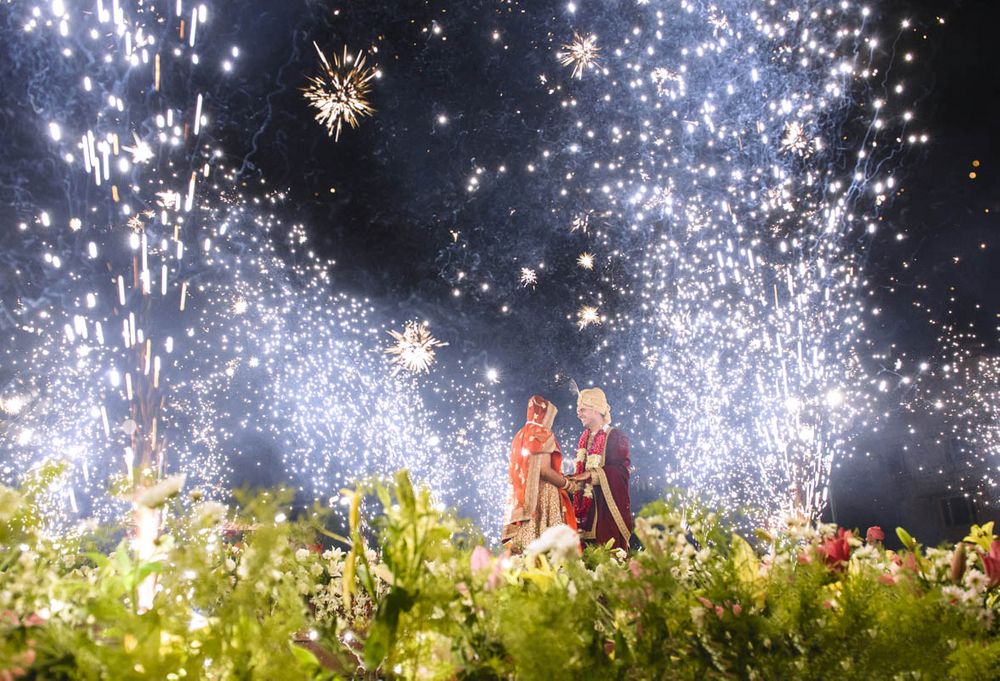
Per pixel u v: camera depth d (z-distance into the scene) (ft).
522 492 20.24
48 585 5.57
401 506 5.67
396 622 5.40
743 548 6.47
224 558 6.29
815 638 5.64
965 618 6.02
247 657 5.06
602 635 5.82
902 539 7.43
